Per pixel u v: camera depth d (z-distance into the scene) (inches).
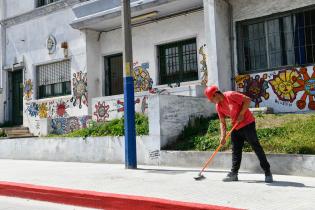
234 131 277.3
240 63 486.0
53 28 684.7
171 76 569.6
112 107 534.6
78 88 642.8
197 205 208.1
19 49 741.9
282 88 454.0
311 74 434.0
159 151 391.5
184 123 420.8
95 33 645.9
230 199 219.3
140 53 597.6
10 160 527.8
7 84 766.5
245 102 264.5
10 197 298.8
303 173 299.6
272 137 348.5
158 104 395.5
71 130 631.8
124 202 236.2
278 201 210.7
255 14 476.7
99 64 647.8
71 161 476.4
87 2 608.4
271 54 468.8
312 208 194.2
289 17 457.4
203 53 529.3
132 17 569.3
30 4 723.4
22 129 701.3
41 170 390.6
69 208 251.6
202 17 533.3
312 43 441.1
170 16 563.8
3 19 764.6
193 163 364.8
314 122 356.2
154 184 276.8
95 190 263.6
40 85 716.7
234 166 279.1
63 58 665.6
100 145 448.5
